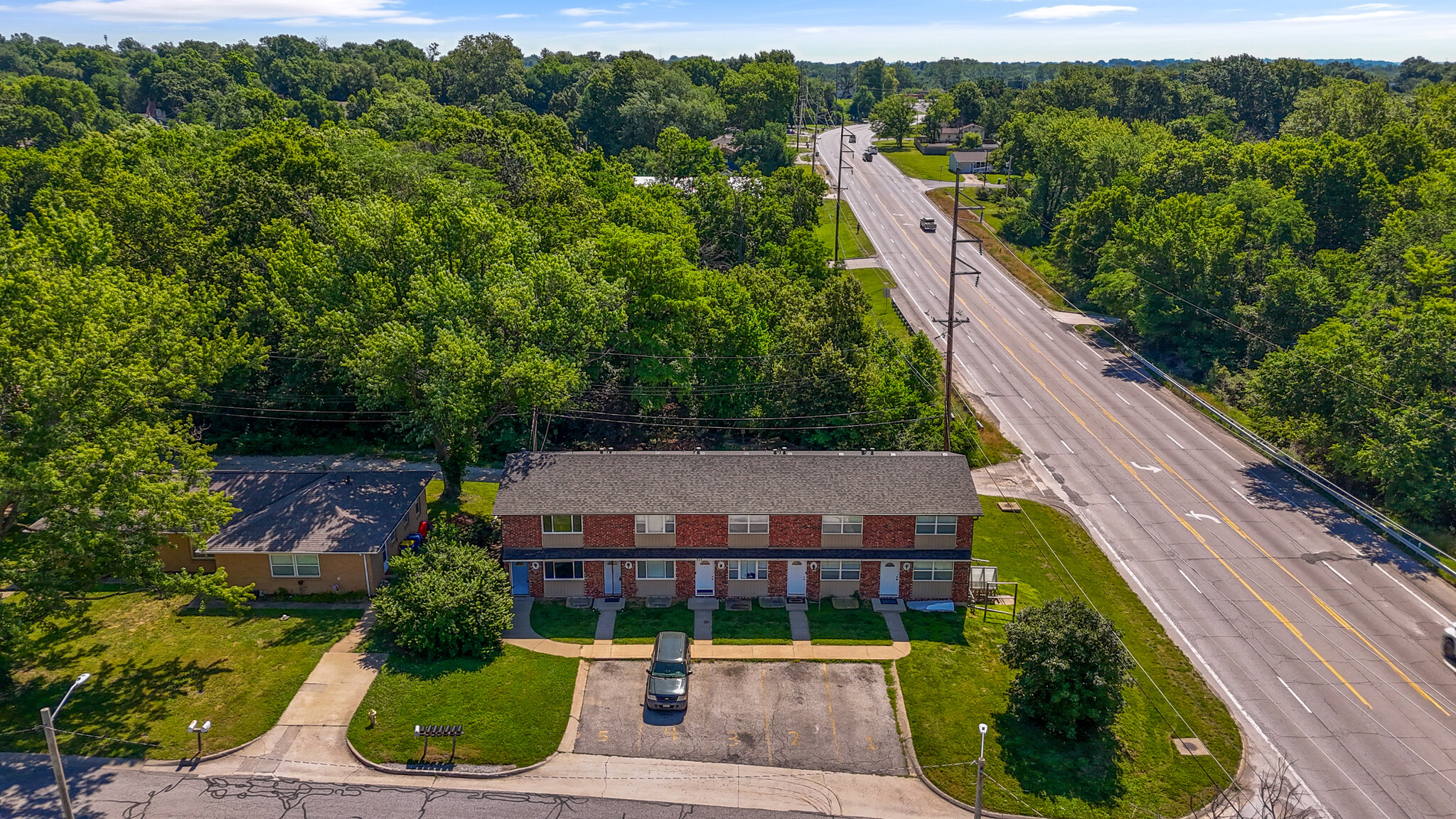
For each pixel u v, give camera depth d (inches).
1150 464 2293.3
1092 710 1277.1
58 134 4958.2
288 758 1252.5
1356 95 4493.1
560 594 1688.0
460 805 1179.3
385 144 3154.5
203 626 1562.5
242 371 2251.5
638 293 2346.2
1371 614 1654.8
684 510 1630.2
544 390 1801.2
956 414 2390.5
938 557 1653.5
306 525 1675.7
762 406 2384.4
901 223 4596.5
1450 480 1843.0
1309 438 2186.3
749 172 4242.1
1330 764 1280.8
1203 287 2935.5
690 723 1348.4
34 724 1301.7
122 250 2261.3
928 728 1336.1
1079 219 3676.2
